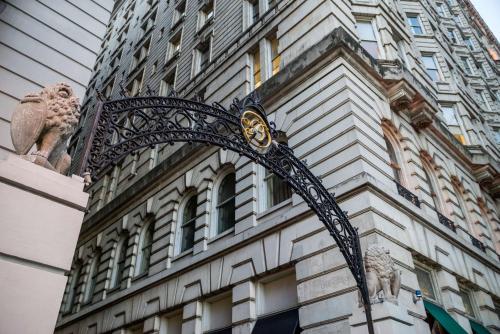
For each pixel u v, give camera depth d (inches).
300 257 369.1
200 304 471.5
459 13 1464.1
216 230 529.7
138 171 824.9
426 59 878.4
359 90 447.5
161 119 217.0
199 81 748.6
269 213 444.1
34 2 315.0
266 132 281.3
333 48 457.4
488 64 1370.6
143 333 531.2
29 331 127.2
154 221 678.5
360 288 277.4
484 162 711.7
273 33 614.5
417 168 492.7
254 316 397.4
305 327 335.3
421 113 542.3
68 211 154.1
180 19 1031.6
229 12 792.3
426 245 398.6
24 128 152.1
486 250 574.6
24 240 138.5
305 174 293.7
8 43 284.8
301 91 479.8
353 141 387.2
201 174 596.7
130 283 639.1
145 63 1139.9
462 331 351.6
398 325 278.7
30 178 146.9
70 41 322.7
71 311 782.5
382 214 349.4
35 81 286.5
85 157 170.1
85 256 839.1
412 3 958.4
